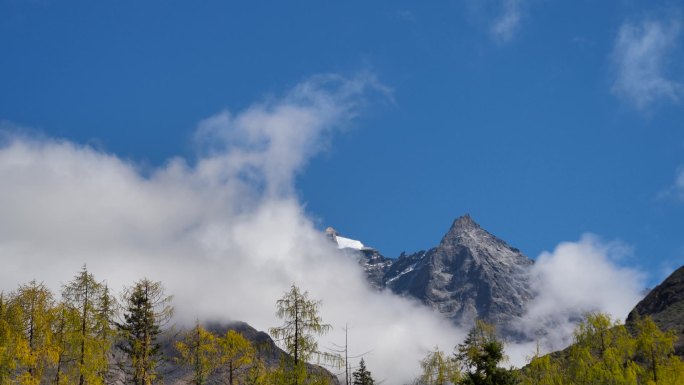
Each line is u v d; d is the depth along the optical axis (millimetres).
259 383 50656
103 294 49219
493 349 56531
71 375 45500
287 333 47281
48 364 44688
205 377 55594
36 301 45531
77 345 46125
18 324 43938
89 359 46438
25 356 42188
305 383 47188
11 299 45062
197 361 56281
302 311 47562
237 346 55000
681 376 56469
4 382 41875
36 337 44500
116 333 50156
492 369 55750
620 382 57750
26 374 42750
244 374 53812
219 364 55438
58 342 45438
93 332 47844
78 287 48625
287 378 46750
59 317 46188
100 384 47562
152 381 57812
